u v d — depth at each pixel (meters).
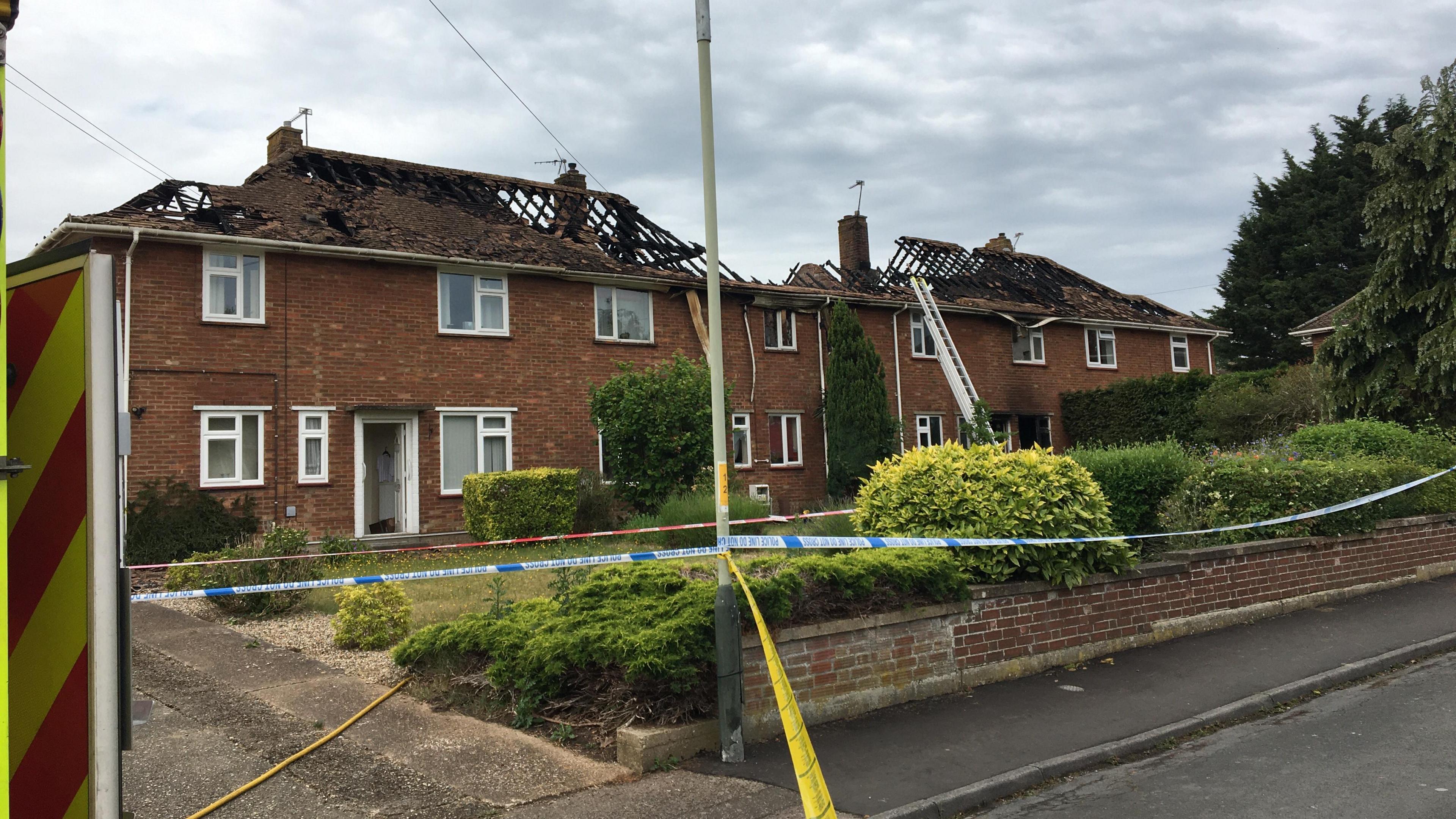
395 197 20.33
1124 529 11.39
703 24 6.28
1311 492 11.01
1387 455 13.71
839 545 6.73
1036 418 29.02
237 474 15.99
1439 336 16.05
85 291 2.57
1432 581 12.16
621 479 18.86
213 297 16.00
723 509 5.99
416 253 17.77
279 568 10.63
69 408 2.61
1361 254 41.66
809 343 24.28
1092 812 5.16
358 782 5.42
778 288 23.17
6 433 2.23
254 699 7.09
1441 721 6.59
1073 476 8.54
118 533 2.57
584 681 6.44
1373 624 9.62
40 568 2.65
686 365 19.34
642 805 5.10
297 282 16.78
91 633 2.50
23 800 2.66
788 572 6.71
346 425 17.09
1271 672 7.88
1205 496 11.46
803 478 23.70
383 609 8.95
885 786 5.41
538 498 17.22
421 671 7.49
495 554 15.55
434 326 18.23
